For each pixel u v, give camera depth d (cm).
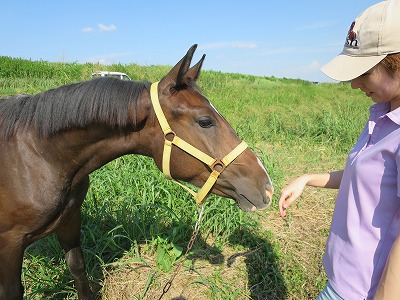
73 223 231
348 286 139
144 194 346
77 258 245
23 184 193
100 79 197
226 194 198
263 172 193
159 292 279
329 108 1166
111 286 284
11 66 1475
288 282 294
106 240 316
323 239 360
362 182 129
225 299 275
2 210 197
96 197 366
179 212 359
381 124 128
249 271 307
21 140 195
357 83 127
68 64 1664
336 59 127
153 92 187
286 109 1123
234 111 972
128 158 449
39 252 311
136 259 301
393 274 106
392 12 111
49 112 190
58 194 200
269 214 403
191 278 294
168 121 187
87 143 197
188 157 191
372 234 130
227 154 188
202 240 338
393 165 119
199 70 201
